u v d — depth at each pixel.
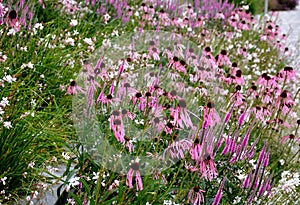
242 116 2.31
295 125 3.56
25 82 2.91
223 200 2.40
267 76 3.12
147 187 2.16
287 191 2.60
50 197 2.43
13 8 3.09
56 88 3.00
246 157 2.40
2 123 2.36
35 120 2.69
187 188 2.24
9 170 2.37
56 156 2.63
